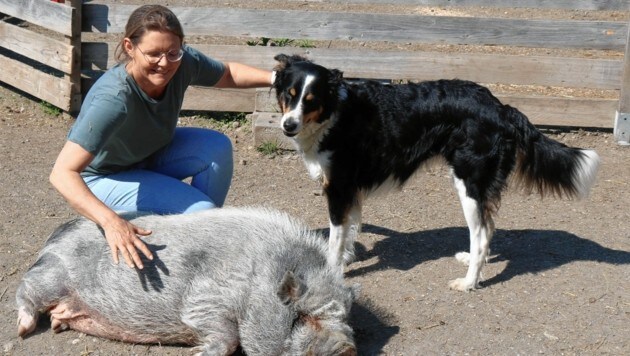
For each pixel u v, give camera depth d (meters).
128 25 3.87
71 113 7.51
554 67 7.32
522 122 4.70
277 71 4.82
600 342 4.15
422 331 4.24
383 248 5.25
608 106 7.29
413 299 4.57
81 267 4.04
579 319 4.37
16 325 4.24
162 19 3.80
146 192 4.36
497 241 5.36
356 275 4.87
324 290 3.72
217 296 3.82
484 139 4.61
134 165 4.46
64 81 7.46
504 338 4.18
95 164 4.32
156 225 4.05
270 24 7.38
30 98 7.95
